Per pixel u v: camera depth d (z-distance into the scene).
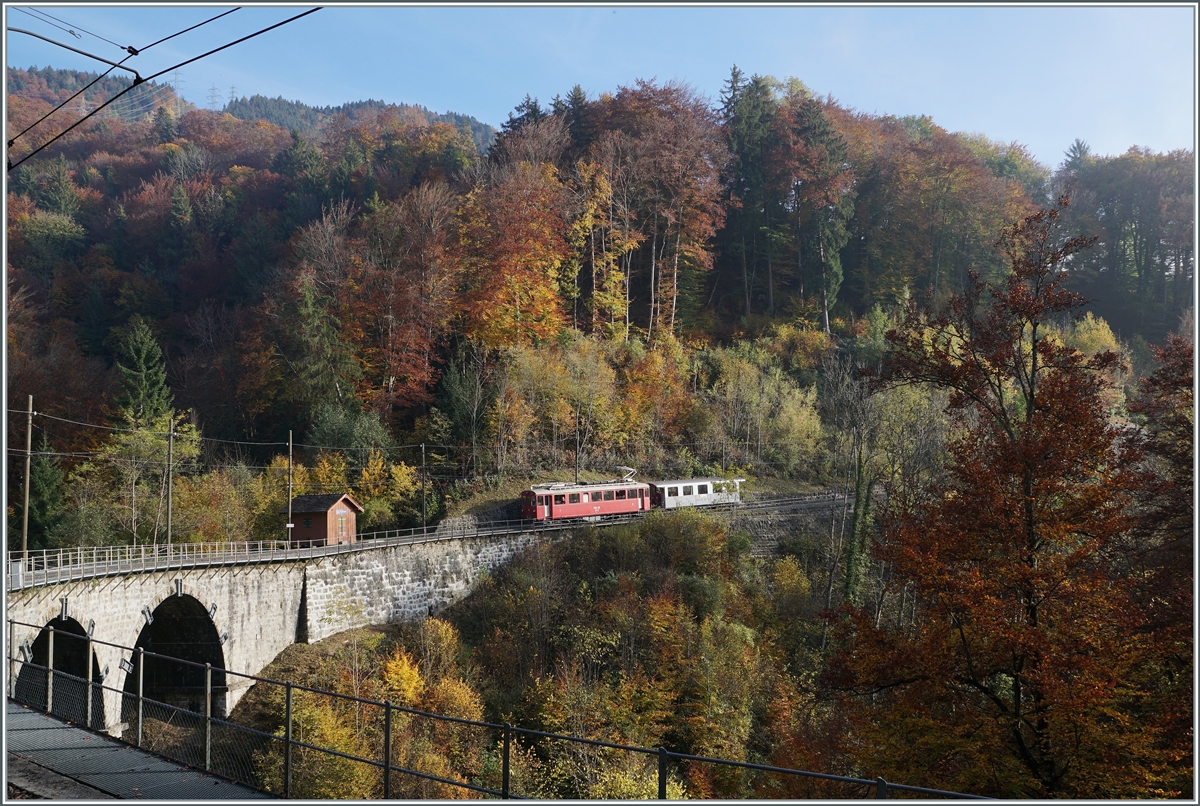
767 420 66.75
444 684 35.66
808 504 56.03
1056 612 18.25
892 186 87.12
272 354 63.28
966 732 17.61
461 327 67.31
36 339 63.56
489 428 59.59
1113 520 17.28
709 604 43.66
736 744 33.66
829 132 84.69
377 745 30.69
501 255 65.62
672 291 77.62
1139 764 16.17
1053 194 89.25
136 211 92.25
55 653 29.16
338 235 71.50
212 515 48.44
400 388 62.97
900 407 44.06
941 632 18.39
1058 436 18.05
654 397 67.12
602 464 62.69
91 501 46.28
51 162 97.25
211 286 82.94
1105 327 69.56
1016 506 18.05
